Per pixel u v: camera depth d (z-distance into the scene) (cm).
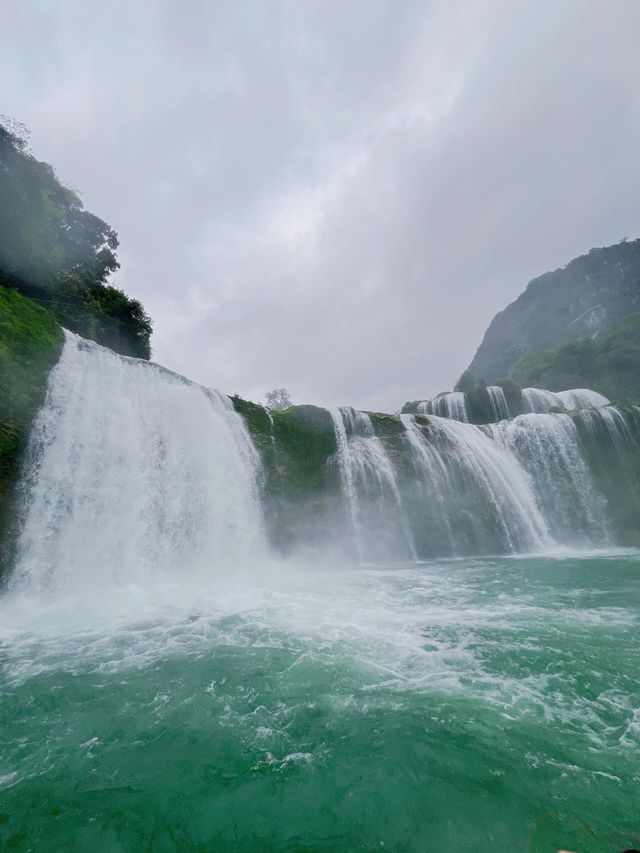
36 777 388
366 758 404
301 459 2098
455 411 3450
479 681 559
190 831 327
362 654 667
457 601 1034
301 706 505
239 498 1717
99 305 2489
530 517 2244
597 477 2425
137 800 359
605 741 420
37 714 497
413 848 304
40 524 1153
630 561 1691
